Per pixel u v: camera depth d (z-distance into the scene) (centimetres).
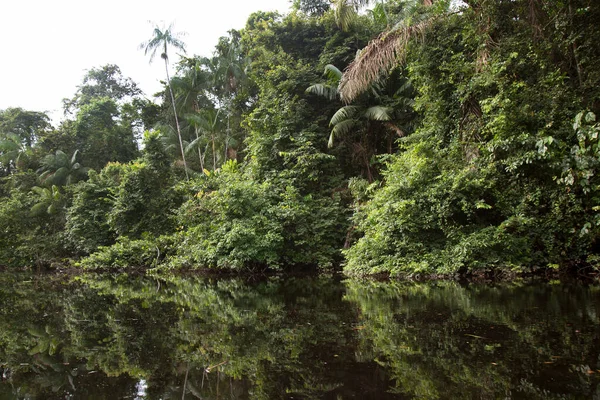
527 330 321
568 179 612
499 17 838
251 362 281
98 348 339
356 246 988
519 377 222
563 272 709
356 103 1323
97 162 2384
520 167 720
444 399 199
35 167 2475
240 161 2102
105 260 1411
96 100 2539
